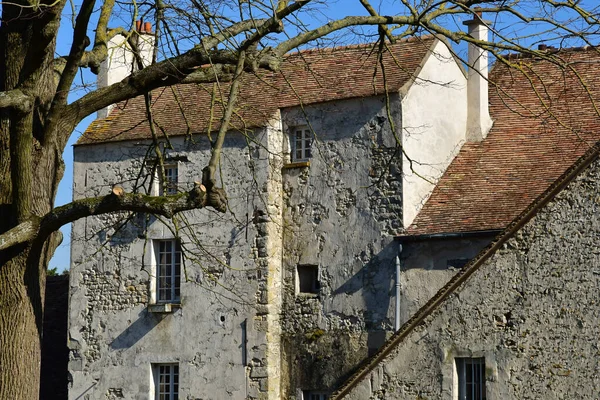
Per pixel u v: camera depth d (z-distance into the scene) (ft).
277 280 107.76
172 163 113.39
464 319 76.23
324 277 105.60
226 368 107.65
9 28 56.44
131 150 115.96
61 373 127.13
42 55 54.75
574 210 73.72
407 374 77.61
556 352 72.84
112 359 114.21
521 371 73.72
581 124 104.53
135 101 121.29
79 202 54.70
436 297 77.61
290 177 108.58
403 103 103.35
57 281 141.18
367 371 78.89
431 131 106.11
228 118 53.57
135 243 114.42
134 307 113.60
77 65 55.93
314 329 105.50
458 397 76.23
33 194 55.98
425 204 104.12
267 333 105.81
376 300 102.22
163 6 60.13
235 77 55.06
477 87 110.11
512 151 105.70
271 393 105.60
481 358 75.97
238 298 107.76
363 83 106.42
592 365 71.46
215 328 108.68
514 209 97.86
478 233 96.73
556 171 100.48
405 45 108.88
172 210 53.52
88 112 57.52
